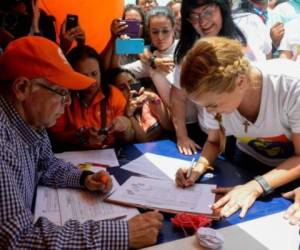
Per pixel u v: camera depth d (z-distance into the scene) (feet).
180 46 5.69
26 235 2.65
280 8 9.15
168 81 6.34
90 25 7.06
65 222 3.14
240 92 3.43
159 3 9.23
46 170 4.14
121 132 5.70
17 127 3.18
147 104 6.42
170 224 3.34
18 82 2.93
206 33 5.47
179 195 3.85
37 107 3.09
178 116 6.08
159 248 2.97
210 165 4.59
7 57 2.95
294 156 3.97
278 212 3.53
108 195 3.86
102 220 3.17
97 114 5.60
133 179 4.25
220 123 4.21
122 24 6.12
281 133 4.08
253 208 3.61
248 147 4.81
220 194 3.89
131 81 6.29
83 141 5.43
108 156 5.07
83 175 4.04
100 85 5.71
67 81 3.02
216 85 3.17
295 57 8.59
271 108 3.79
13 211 2.64
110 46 6.39
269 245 3.01
